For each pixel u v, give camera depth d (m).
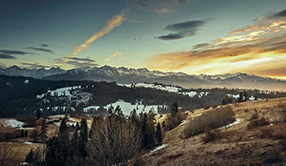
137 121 39.19
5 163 17.98
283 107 35.69
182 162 17.52
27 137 79.50
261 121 24.33
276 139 15.18
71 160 29.41
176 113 70.19
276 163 10.31
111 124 14.52
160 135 45.72
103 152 13.11
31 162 36.22
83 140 39.47
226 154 15.34
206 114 40.94
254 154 12.98
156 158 23.58
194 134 38.53
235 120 35.75
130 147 13.77
